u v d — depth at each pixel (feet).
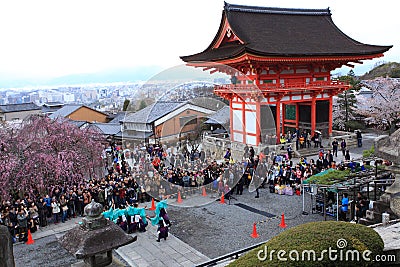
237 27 115.96
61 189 73.31
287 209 67.97
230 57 99.81
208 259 49.85
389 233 34.42
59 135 87.30
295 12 136.15
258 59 99.30
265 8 130.21
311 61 111.14
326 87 117.08
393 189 42.65
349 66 125.18
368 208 52.37
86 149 90.12
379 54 121.60
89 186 72.95
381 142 36.65
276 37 119.75
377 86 166.40
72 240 16.66
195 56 115.55
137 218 60.29
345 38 133.28
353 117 167.02
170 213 68.39
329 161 87.97
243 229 59.62
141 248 54.39
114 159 97.19
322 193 63.87
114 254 52.65
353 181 56.59
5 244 16.20
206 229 60.39
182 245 54.80
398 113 156.25
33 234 61.26
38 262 51.08
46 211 64.95
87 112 205.67
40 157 75.20
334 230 25.44
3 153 74.38
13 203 66.54
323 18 141.28
